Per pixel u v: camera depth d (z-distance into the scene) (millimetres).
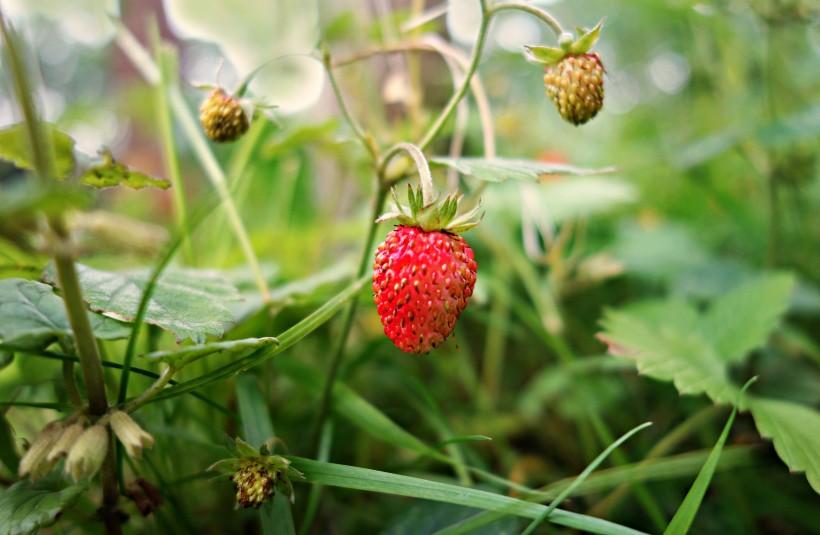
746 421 169
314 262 209
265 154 174
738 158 296
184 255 169
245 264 185
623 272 222
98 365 103
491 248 212
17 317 105
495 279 191
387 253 120
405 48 159
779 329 183
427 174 121
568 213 220
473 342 235
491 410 191
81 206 88
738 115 271
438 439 176
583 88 124
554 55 127
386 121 242
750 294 168
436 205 119
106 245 166
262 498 110
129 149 405
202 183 330
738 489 151
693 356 153
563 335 203
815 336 213
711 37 257
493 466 179
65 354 107
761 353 181
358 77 211
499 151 278
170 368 107
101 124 386
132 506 133
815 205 278
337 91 135
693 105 344
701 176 257
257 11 175
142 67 179
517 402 200
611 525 109
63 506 104
